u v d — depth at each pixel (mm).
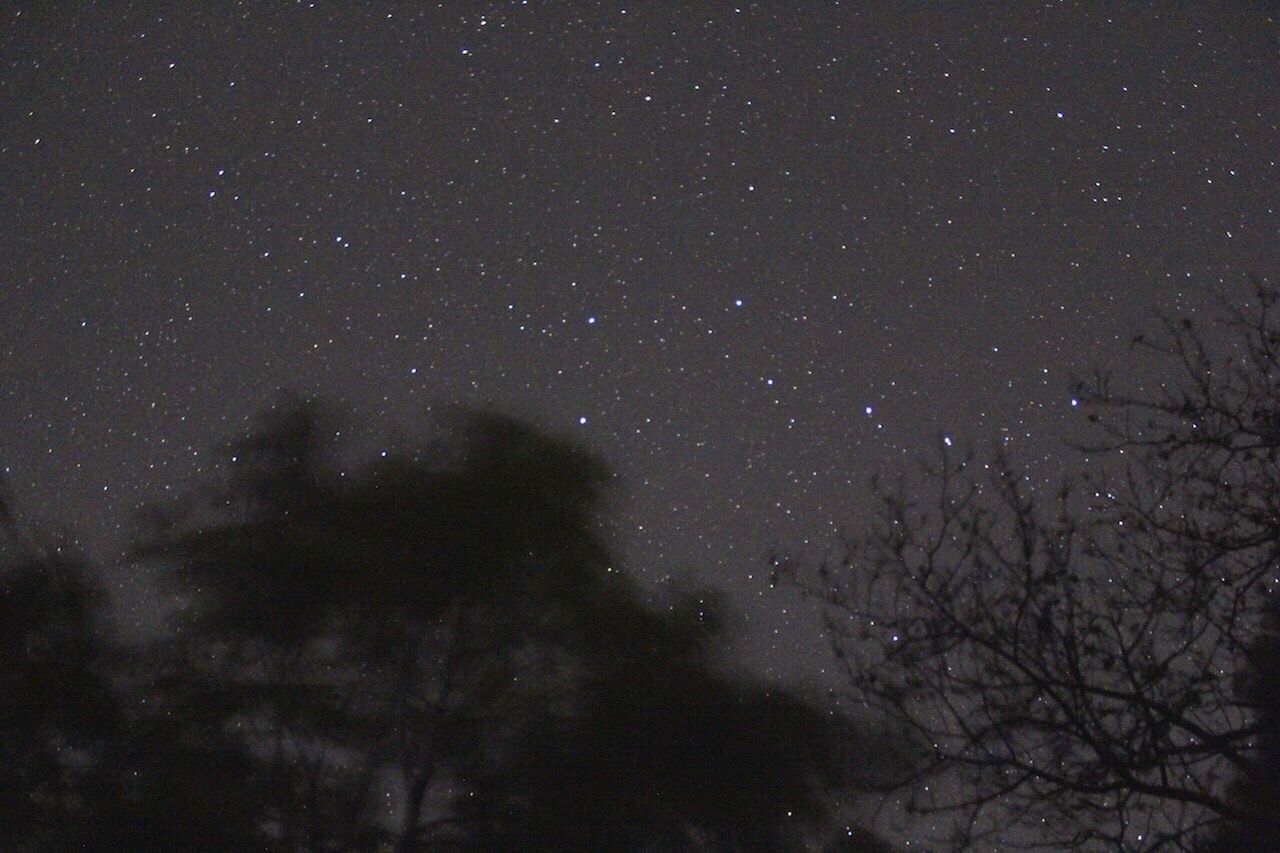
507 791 6094
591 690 6277
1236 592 5785
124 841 5918
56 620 6477
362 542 6488
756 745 6121
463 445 6840
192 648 6473
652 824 6078
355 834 5984
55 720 6254
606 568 6609
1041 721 5648
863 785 5969
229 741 6223
